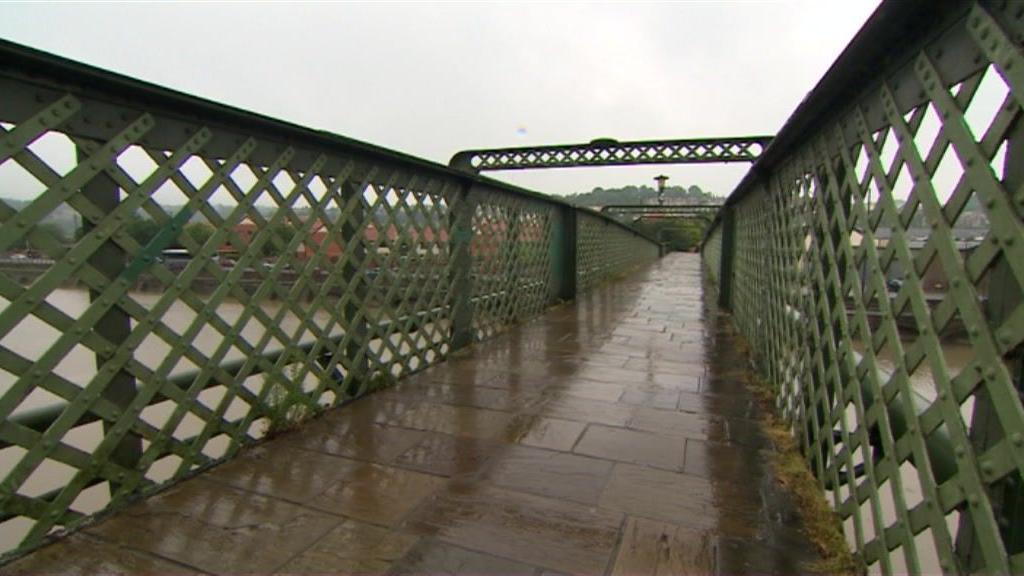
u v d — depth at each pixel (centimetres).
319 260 273
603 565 160
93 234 171
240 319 230
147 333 191
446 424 280
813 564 161
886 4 119
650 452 245
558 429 274
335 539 173
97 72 160
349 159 291
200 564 159
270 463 230
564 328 573
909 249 134
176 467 219
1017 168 95
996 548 98
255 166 232
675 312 694
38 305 157
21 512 160
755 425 280
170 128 193
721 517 188
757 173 363
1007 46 93
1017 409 93
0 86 146
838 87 176
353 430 270
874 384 154
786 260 294
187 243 202
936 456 125
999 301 102
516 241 587
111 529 176
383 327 342
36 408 167
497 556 165
